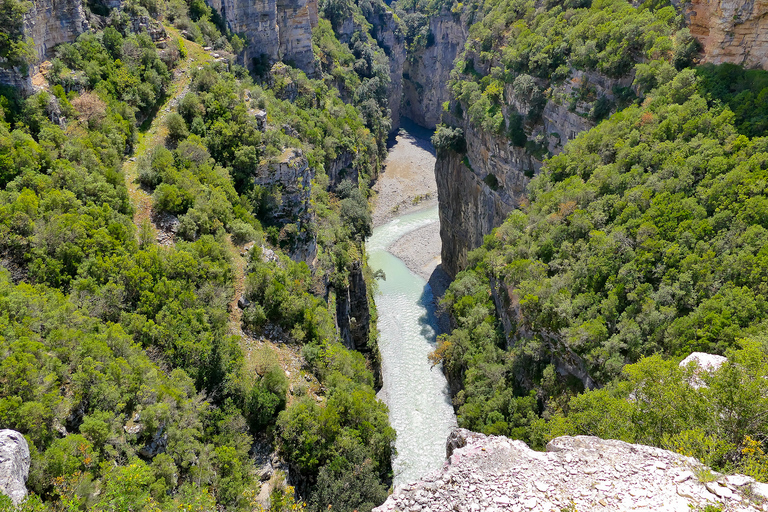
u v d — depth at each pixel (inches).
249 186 1851.6
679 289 1432.1
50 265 1168.2
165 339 1238.9
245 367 1338.6
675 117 1800.0
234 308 1486.2
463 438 834.2
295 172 1898.4
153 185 1624.0
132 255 1346.0
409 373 2495.1
